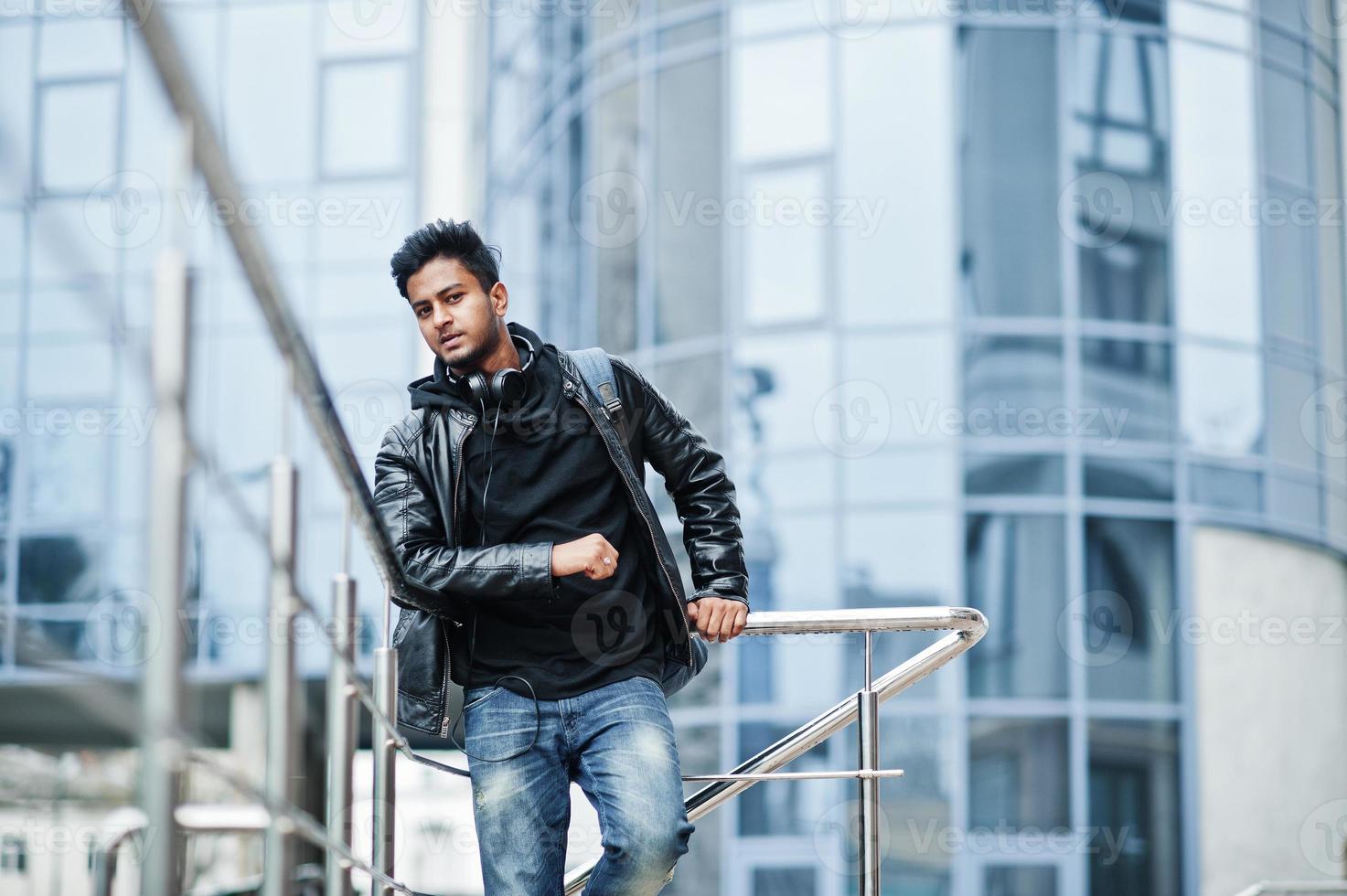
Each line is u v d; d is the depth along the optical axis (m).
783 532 11.49
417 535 2.61
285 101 14.39
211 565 8.94
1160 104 12.22
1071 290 11.68
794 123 12.04
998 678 11.21
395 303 13.45
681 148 12.37
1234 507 11.91
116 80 12.24
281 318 1.66
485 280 2.70
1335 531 12.49
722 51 12.31
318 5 14.59
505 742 2.56
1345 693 12.31
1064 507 11.38
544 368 2.70
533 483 2.63
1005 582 11.27
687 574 11.07
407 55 14.46
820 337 11.67
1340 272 12.83
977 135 11.80
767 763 2.80
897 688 2.83
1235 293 12.20
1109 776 11.21
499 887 2.53
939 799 11.08
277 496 1.81
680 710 11.55
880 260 11.69
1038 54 11.95
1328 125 13.08
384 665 2.48
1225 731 11.60
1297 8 12.98
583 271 12.80
